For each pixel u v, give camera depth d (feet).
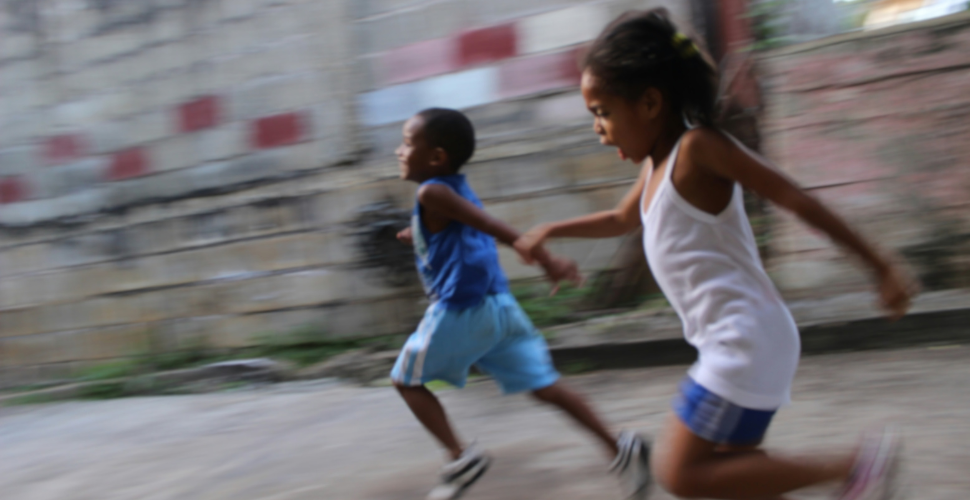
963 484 7.25
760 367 5.48
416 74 15.46
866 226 13.51
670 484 5.82
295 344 16.25
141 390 16.03
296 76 16.15
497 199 15.12
